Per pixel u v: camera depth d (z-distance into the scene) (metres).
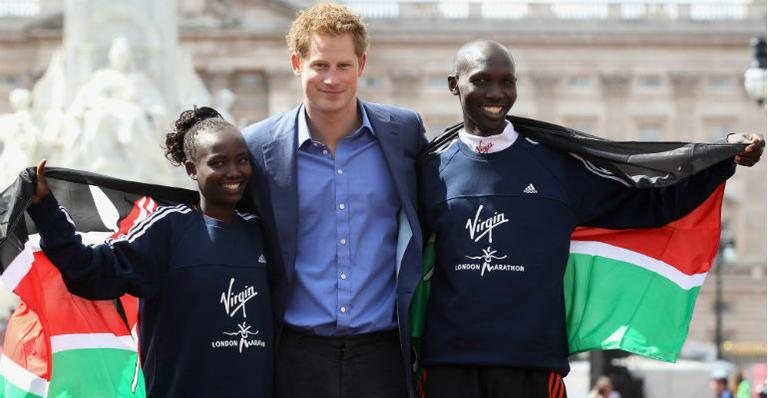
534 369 15.86
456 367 15.91
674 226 17.08
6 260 15.65
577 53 180.62
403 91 179.62
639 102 180.62
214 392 15.32
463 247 15.96
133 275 15.30
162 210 15.76
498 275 15.88
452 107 179.25
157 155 55.62
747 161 16.45
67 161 55.75
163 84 60.53
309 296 15.88
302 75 16.17
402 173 16.22
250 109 177.75
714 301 159.50
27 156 56.91
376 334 15.98
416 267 15.82
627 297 17.02
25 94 61.00
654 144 16.41
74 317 16.08
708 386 60.25
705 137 180.12
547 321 15.95
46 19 170.50
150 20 60.72
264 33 175.50
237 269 15.58
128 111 55.84
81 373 16.05
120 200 16.61
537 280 15.91
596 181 16.72
